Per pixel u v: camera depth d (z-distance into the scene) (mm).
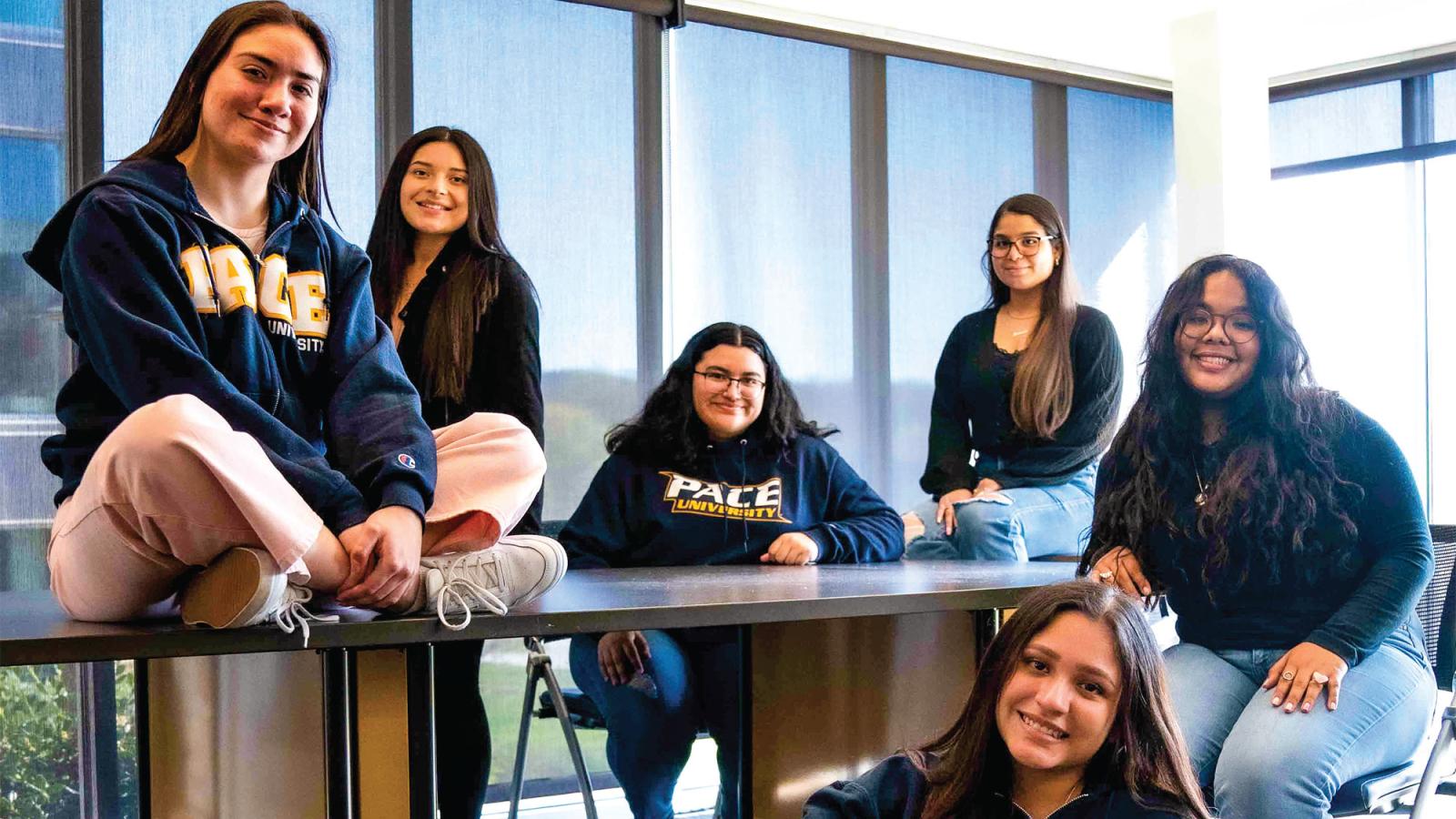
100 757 3730
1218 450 2277
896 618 2301
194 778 2123
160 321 1737
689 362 3111
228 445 1587
